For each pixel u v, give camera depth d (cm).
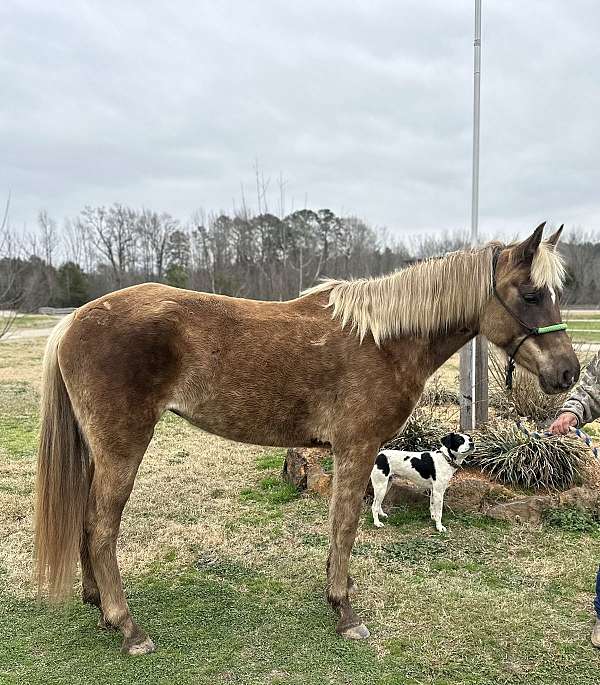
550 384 271
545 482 430
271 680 241
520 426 361
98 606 286
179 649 262
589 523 398
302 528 401
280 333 269
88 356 251
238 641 268
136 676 242
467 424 501
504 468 432
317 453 502
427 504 432
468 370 496
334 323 279
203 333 259
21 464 542
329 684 239
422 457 399
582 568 340
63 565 256
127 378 249
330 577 284
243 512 433
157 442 640
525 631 278
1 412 781
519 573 337
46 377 264
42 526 258
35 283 2242
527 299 272
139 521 412
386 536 389
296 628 280
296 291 1560
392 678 244
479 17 473
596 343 990
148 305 259
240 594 313
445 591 316
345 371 271
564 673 249
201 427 276
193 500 457
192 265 2284
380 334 274
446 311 281
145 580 328
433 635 275
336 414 273
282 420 273
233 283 1684
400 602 305
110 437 252
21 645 263
